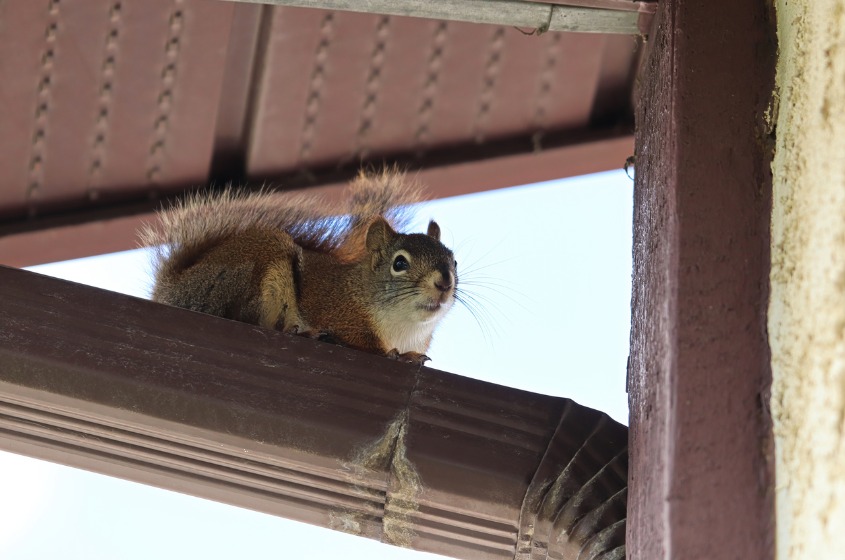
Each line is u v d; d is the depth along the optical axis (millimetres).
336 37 9695
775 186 5727
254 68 9820
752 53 6070
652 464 5512
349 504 6789
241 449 6664
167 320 6879
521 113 10359
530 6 6895
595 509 6352
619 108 10570
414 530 6715
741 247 5629
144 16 9227
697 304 5516
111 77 9484
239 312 9484
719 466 5188
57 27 9203
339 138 10273
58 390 6680
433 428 6605
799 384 5152
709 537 5066
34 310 6863
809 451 4984
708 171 5801
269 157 10242
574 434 6609
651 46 6855
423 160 10469
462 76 10125
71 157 9719
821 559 4695
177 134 9805
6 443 7043
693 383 5355
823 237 5227
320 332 9711
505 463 6516
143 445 6848
